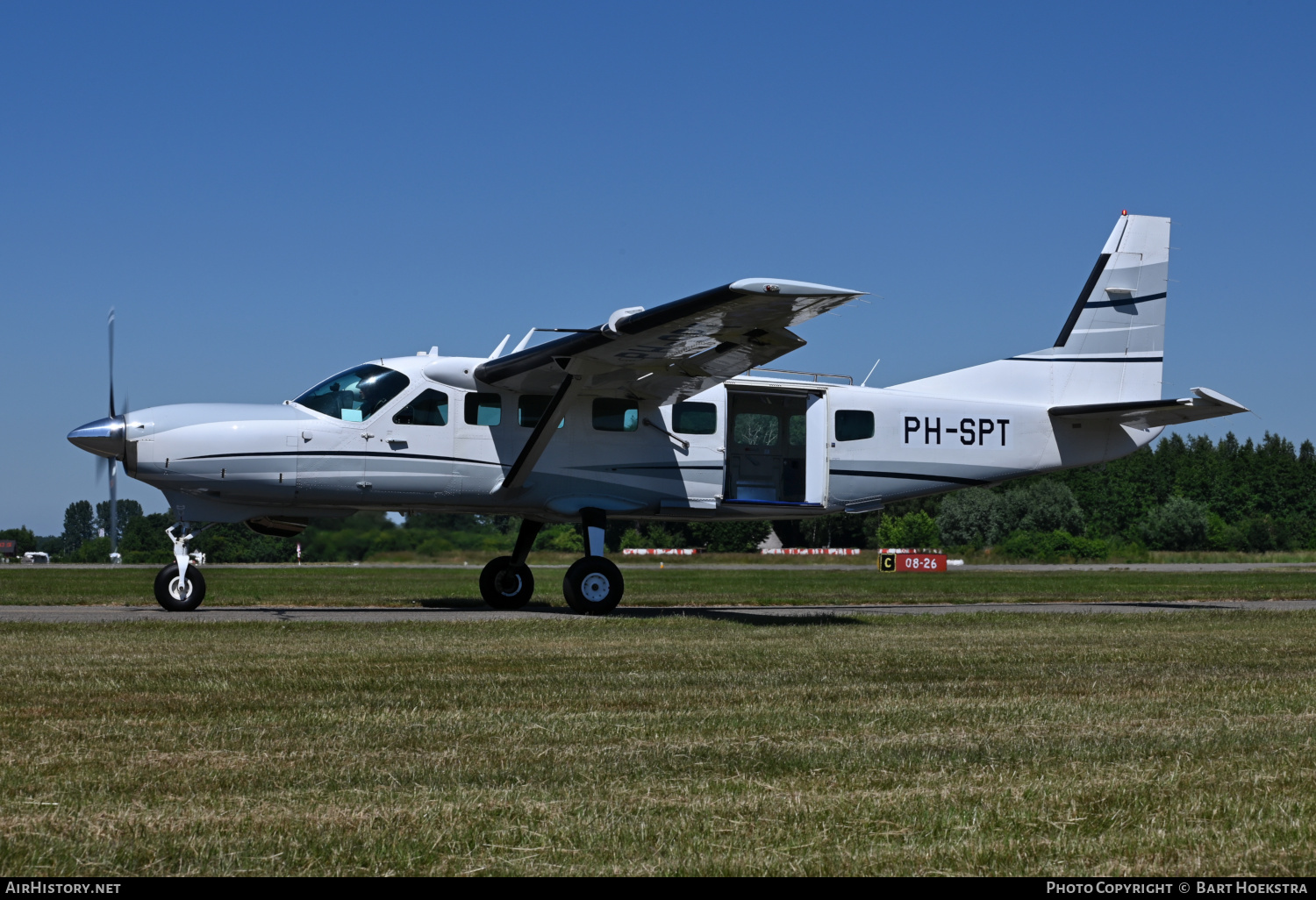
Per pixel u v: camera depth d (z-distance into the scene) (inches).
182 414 550.3
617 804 175.2
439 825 162.7
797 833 161.5
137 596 747.4
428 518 954.1
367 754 207.8
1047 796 181.5
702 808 173.8
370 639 404.2
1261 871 146.1
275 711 250.5
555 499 581.3
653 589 956.6
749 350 519.8
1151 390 676.7
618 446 589.9
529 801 176.6
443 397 573.9
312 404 568.4
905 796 181.5
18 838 154.6
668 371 549.6
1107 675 324.2
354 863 146.8
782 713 255.4
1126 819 168.7
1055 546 2433.6
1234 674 327.0
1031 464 658.2
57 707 252.2
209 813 167.0
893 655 369.7
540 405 585.6
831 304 454.6
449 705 262.1
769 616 556.7
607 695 280.1
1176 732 234.7
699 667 336.5
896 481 633.0
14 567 1712.6
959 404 647.1
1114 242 678.5
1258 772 198.5
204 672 309.4
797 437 620.1
